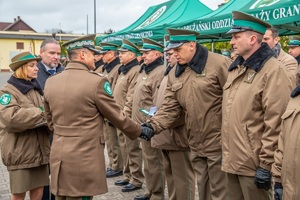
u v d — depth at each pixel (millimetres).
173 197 3762
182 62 3125
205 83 3014
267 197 2574
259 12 4375
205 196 3330
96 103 2562
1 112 3039
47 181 3418
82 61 2674
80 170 2533
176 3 8656
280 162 2213
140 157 4758
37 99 3293
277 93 2344
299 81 2285
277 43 3760
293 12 3914
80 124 2557
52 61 4020
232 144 2582
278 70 2381
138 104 4250
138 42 7793
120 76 5156
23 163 3160
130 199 4457
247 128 2500
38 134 3246
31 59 3186
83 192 2549
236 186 2732
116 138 5441
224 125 2654
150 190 4203
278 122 2338
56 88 2627
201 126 3098
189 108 3129
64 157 2557
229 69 2709
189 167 3592
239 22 2537
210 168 3154
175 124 3441
